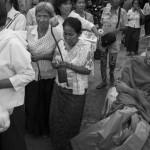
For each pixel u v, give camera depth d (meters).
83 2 4.48
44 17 3.08
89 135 2.85
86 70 2.99
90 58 3.00
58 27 3.16
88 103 4.80
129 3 9.23
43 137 3.70
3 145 2.52
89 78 6.00
